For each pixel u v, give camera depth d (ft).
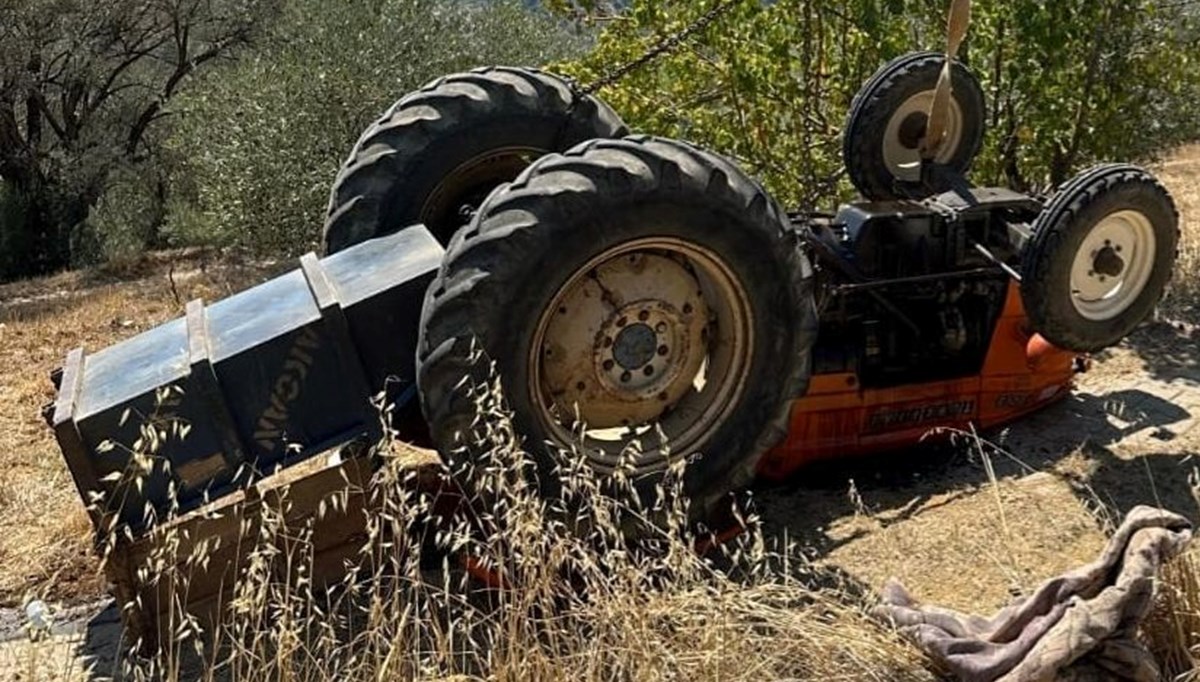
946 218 14.38
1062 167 22.50
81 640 12.10
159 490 10.82
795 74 23.04
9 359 24.11
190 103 55.01
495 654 9.82
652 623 10.05
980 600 11.78
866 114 16.05
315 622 11.38
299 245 46.16
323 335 10.94
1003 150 22.15
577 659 9.91
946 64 14.87
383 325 11.12
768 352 11.69
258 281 37.52
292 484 11.45
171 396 10.62
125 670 10.54
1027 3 20.71
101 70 67.15
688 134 24.27
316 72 46.73
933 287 14.48
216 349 10.98
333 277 11.80
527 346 10.57
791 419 13.75
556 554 9.96
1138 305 14.21
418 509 10.56
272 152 46.11
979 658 10.01
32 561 13.66
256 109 47.14
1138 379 17.26
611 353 11.47
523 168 14.92
